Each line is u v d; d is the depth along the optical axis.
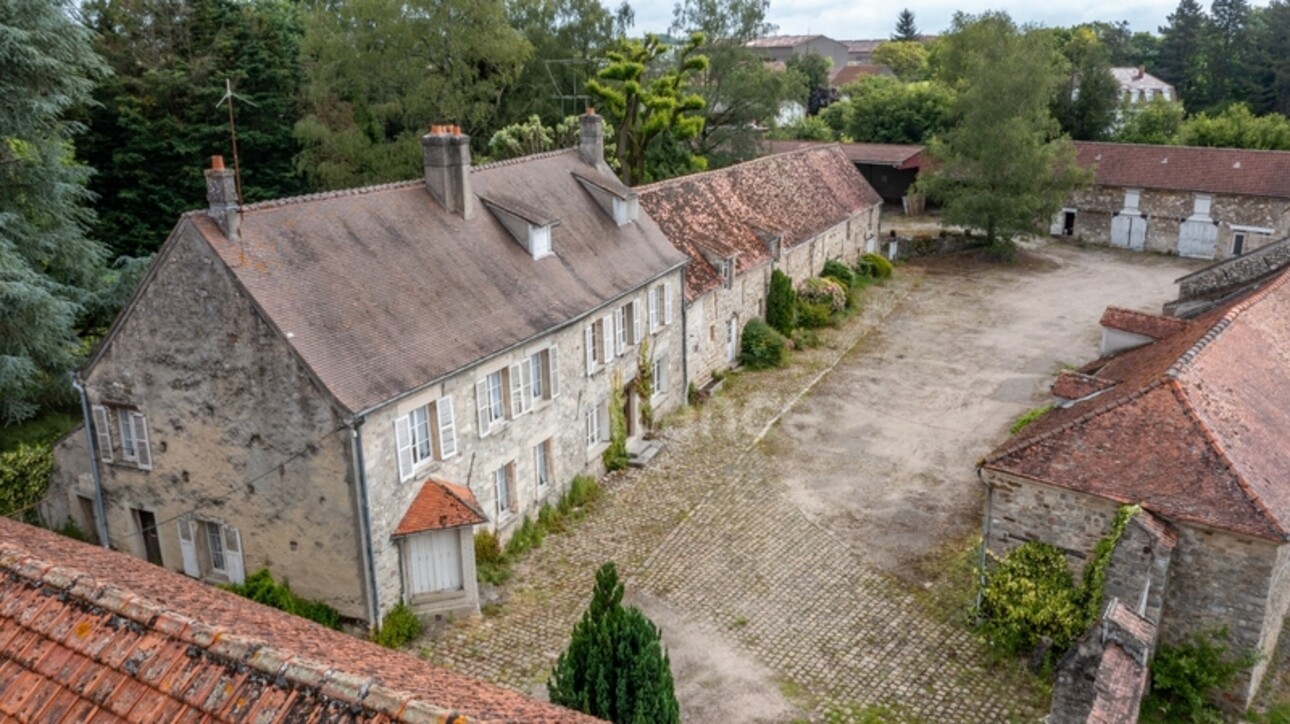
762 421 34.94
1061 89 74.12
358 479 20.45
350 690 6.69
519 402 25.55
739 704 19.75
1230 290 30.94
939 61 86.88
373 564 21.19
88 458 24.80
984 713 19.38
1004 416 35.09
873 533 26.86
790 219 47.06
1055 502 20.25
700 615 23.03
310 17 54.97
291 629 10.45
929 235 64.62
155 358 21.81
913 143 76.56
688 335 35.81
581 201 32.00
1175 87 106.56
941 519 27.53
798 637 22.12
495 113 59.41
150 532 24.30
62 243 32.44
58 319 29.81
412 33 53.22
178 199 51.25
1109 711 13.51
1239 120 69.88
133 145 50.38
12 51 28.48
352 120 54.25
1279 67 91.12
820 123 82.06
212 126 51.00
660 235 34.34
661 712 15.52
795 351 42.66
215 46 52.44
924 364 41.03
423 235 25.19
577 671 15.75
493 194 28.48
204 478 22.39
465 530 22.38
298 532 21.66
